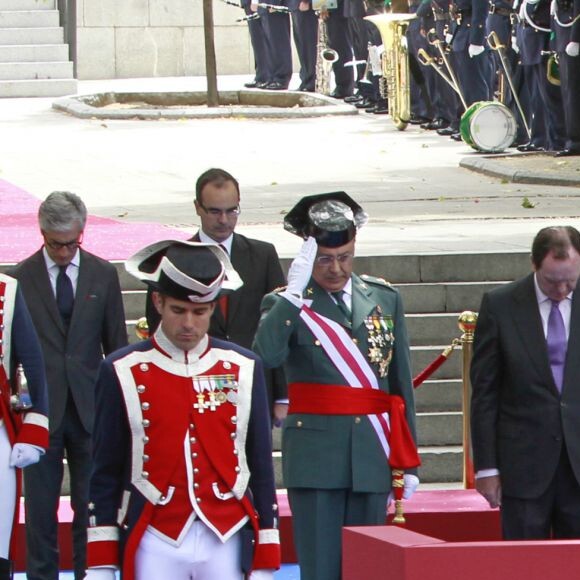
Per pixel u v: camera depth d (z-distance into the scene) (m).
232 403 16.73
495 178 50.12
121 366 16.67
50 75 85.44
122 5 90.94
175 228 38.16
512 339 20.88
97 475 16.77
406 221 39.88
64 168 52.91
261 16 81.06
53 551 23.17
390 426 20.38
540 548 16.12
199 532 16.52
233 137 62.97
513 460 20.94
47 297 22.89
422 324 30.27
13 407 20.06
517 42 56.28
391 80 65.81
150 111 71.38
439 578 16.11
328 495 20.28
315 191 46.56
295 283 19.89
